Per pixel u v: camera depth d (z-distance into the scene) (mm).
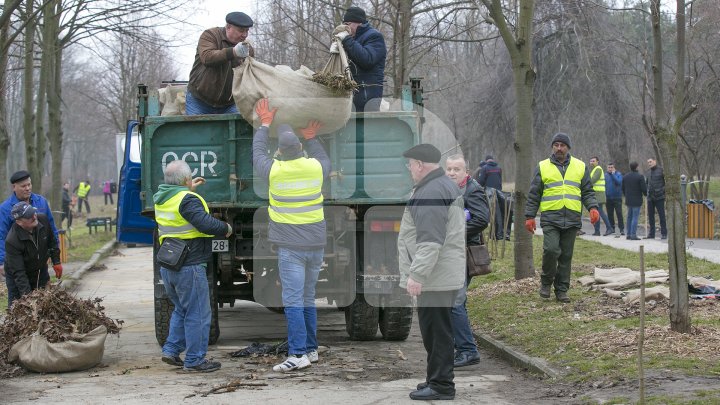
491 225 22062
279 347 11383
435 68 27688
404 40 21250
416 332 13398
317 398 8805
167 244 10242
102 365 10898
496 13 15797
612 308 12805
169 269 10188
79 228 47656
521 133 16062
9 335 10688
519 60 15875
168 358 10594
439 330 8672
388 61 23094
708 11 25703
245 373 10211
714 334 10266
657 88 10523
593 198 13891
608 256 20531
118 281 22297
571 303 13641
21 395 9211
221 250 11430
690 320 10594
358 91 11547
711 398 7691
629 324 11328
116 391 9289
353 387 9352
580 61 32719
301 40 26719
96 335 10781
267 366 10609
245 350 11398
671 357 9422
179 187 10258
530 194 13984
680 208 10383
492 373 10258
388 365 10609
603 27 31344
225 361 11016
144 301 18078
